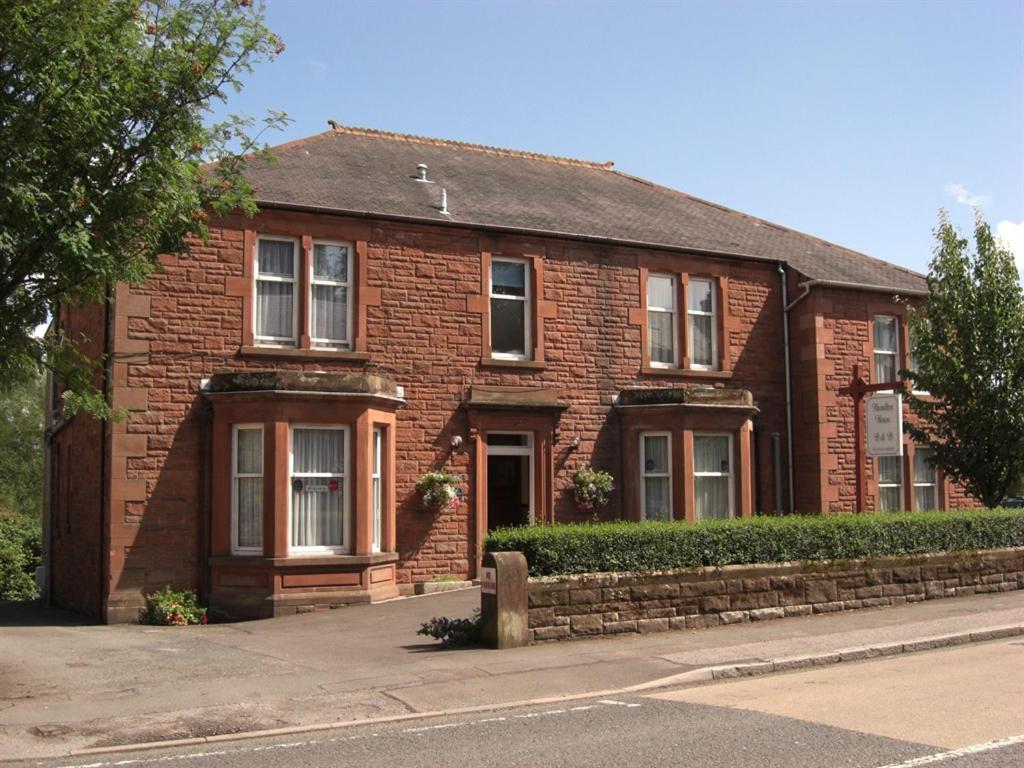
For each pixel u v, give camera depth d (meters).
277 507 15.98
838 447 21.14
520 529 12.51
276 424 16.08
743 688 9.66
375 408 16.95
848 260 23.56
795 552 14.15
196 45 10.57
